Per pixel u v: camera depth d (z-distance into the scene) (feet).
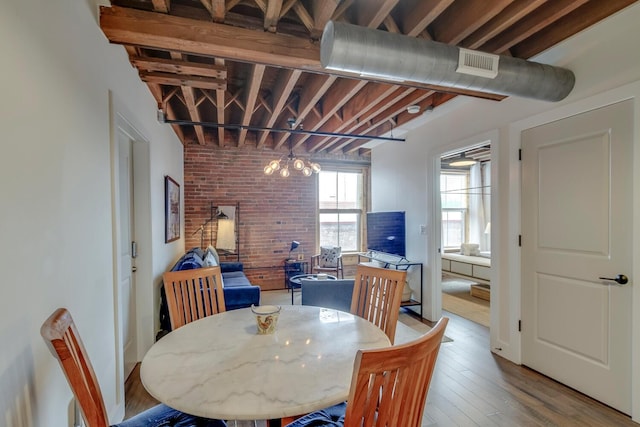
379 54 5.82
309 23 6.52
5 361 3.11
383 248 15.42
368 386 2.60
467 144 10.85
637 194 6.41
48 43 3.96
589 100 7.16
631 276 6.52
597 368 7.10
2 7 3.11
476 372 8.53
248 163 17.90
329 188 20.31
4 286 3.13
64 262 4.33
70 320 3.34
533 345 8.59
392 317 5.99
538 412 6.79
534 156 8.53
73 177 4.61
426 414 6.73
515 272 9.06
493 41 7.38
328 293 9.41
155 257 9.84
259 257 18.21
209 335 4.99
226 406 3.17
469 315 13.47
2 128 3.11
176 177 14.19
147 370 3.88
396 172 15.33
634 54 6.41
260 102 12.12
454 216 23.24
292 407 3.17
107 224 5.94
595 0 6.31
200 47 6.29
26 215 3.50
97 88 5.50
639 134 6.35
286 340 4.79
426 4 6.04
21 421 3.34
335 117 13.73
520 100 8.91
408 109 11.43
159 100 10.14
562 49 7.30
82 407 2.97
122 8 5.72
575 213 7.55
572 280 7.63
